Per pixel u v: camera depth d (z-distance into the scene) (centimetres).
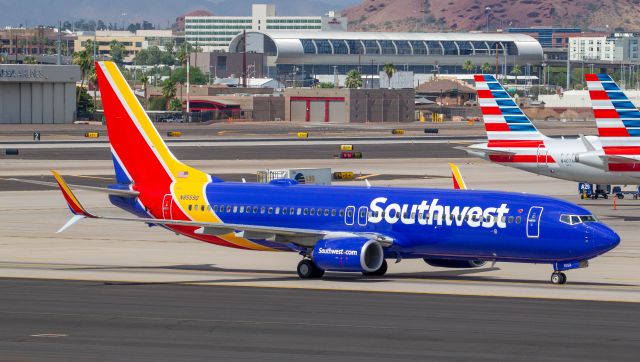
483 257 17812
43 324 13838
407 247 18200
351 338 12912
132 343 12619
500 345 12506
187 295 16338
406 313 14675
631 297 16188
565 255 17188
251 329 13500
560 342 12656
